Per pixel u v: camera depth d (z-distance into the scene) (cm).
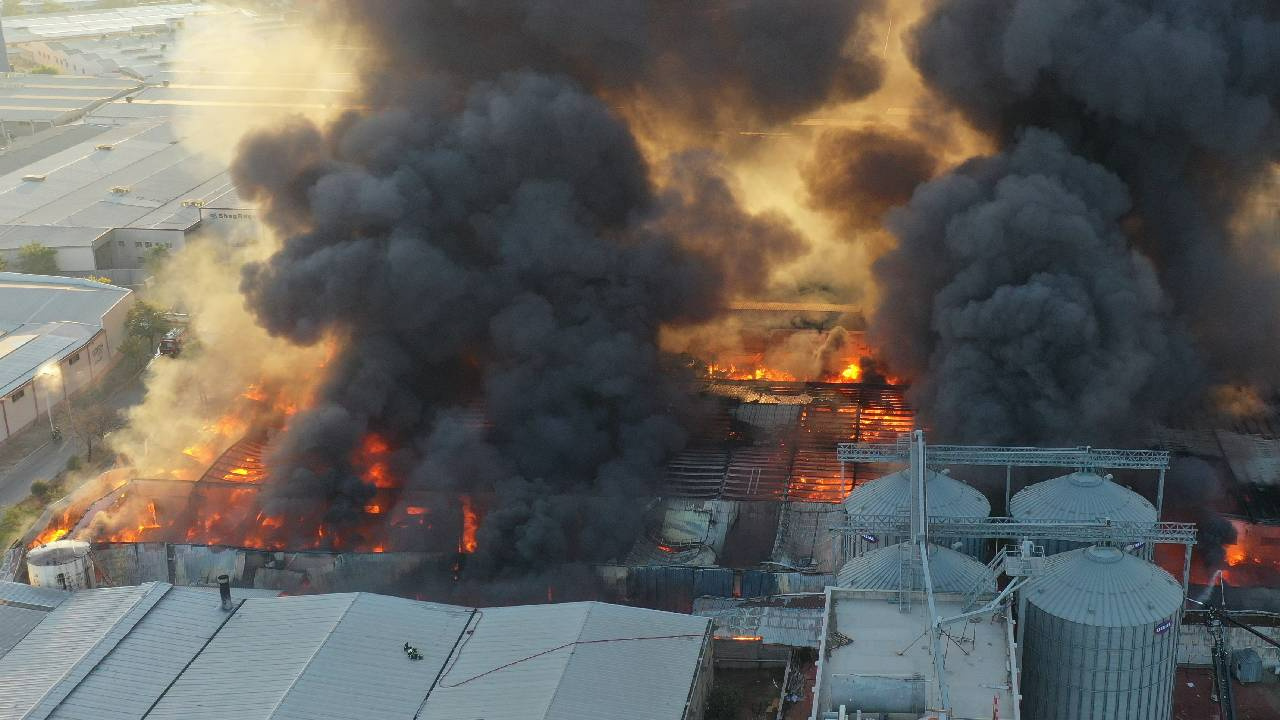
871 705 8656
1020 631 9538
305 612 11394
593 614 11094
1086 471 11069
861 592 9938
